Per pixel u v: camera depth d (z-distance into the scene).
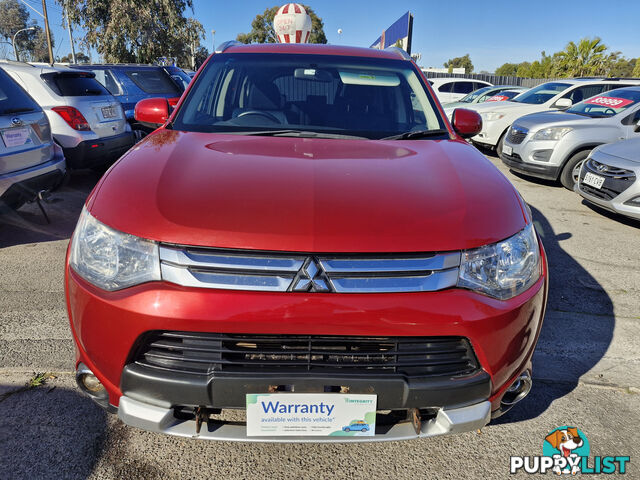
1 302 2.92
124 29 20.42
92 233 1.57
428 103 2.76
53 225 4.42
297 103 2.63
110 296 1.48
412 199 1.64
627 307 3.16
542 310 1.70
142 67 8.16
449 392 1.48
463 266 1.49
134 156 1.94
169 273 1.44
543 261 1.80
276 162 1.88
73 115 5.20
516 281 1.58
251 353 1.44
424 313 1.43
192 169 1.78
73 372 2.27
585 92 8.51
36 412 2.00
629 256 4.08
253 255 1.44
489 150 10.10
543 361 2.53
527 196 6.11
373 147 2.20
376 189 1.68
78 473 1.72
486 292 1.51
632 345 2.71
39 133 3.95
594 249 4.23
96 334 1.51
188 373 1.44
